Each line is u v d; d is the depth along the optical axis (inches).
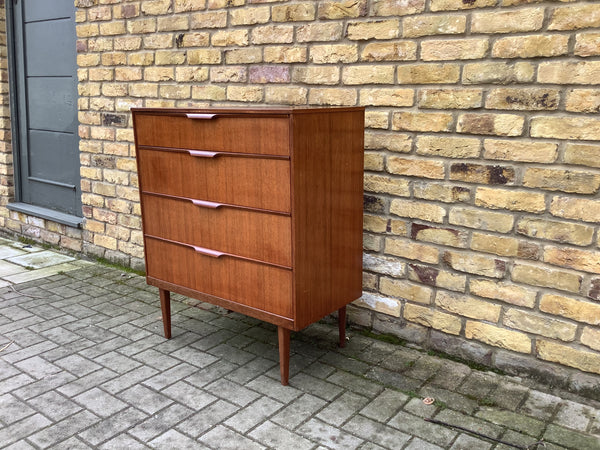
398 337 133.1
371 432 98.5
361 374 118.8
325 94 133.9
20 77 219.1
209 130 113.1
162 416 103.3
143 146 127.0
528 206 109.6
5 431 98.6
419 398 109.3
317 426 100.2
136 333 139.9
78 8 181.9
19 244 225.0
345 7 126.6
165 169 123.8
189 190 120.3
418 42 118.0
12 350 129.8
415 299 128.7
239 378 117.3
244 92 148.5
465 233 118.8
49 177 217.5
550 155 105.6
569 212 105.3
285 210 105.5
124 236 188.4
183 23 156.6
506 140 110.3
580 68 100.2
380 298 134.2
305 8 132.7
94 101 185.5
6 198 233.0
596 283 104.5
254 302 115.4
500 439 96.5
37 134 218.2
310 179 106.9
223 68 151.4
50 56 203.8
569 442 95.8
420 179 123.0
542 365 113.0
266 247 110.3
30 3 206.8
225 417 103.0
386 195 128.6
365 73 126.6
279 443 95.3
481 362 121.0
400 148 124.3
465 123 114.6
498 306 116.9
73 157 204.4
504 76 108.3
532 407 106.0
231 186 112.5
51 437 97.0
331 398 109.4
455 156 117.2
